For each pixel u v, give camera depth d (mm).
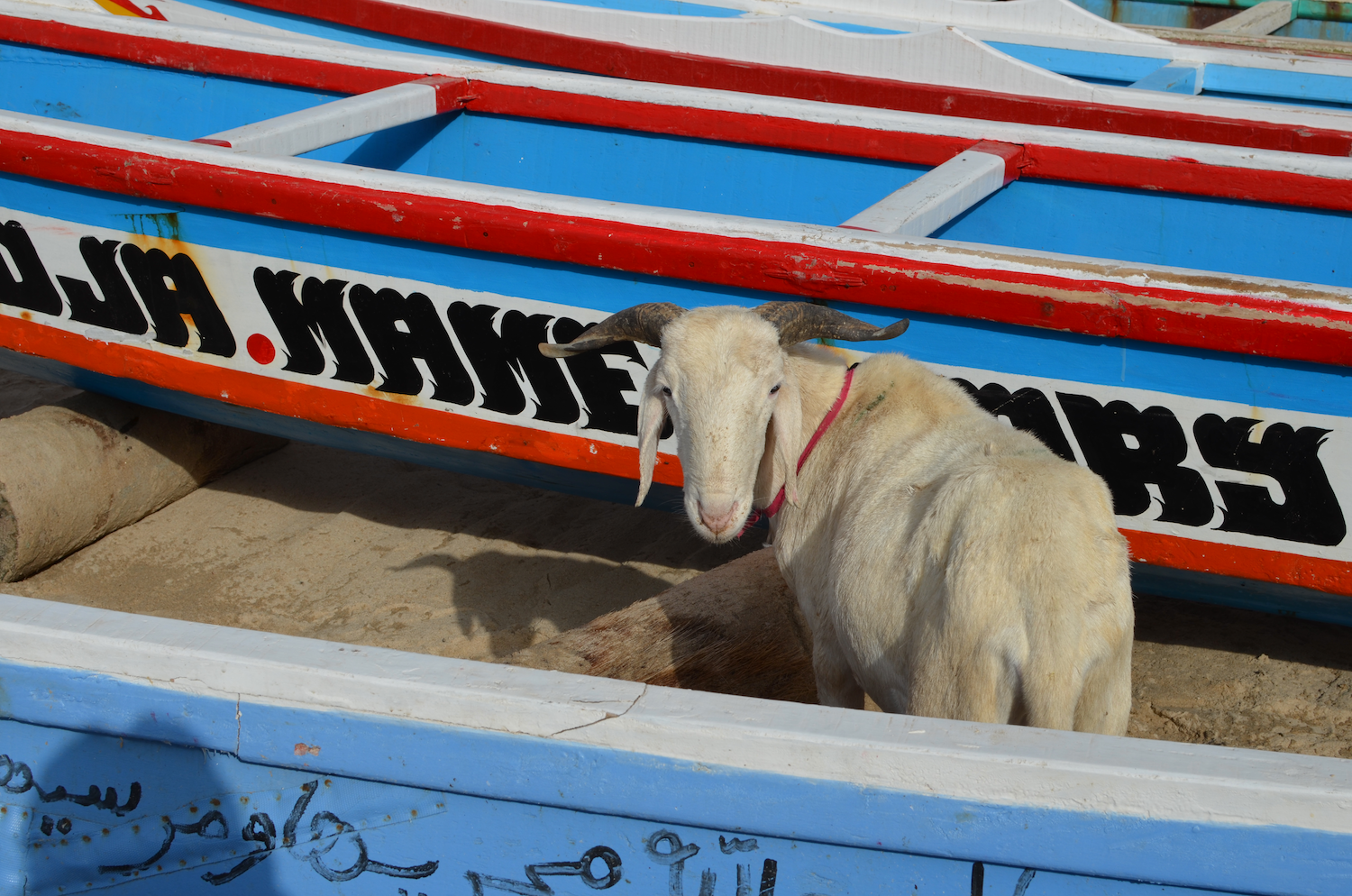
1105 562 2449
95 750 2258
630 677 3479
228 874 2311
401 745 2102
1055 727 2375
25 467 4484
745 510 2850
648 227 3830
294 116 4852
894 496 2836
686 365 2830
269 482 5379
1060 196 5113
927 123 5191
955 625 2484
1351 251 4703
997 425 2949
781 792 1969
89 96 6328
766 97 5441
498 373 4184
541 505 5172
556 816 2100
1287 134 5406
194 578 4574
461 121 5957
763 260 3725
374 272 4172
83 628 2205
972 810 1898
